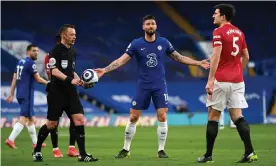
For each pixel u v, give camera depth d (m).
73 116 37.97
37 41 129.88
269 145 55.62
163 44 40.50
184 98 119.44
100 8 132.50
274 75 128.38
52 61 37.28
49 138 66.75
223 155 43.69
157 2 133.50
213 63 35.06
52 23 131.38
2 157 42.62
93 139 67.62
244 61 37.62
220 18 36.28
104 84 119.75
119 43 132.12
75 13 132.12
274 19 133.88
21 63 51.25
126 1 132.88
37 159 38.81
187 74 125.88
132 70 125.56
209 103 36.22
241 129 35.94
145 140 64.81
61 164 36.03
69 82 36.53
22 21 130.25
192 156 43.00
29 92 51.47
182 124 111.00
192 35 132.62
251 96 118.12
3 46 128.12
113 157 42.12
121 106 118.75
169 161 37.94
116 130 90.75
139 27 133.25
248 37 133.50
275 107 118.38
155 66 40.34
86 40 131.38
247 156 36.09
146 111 113.94
